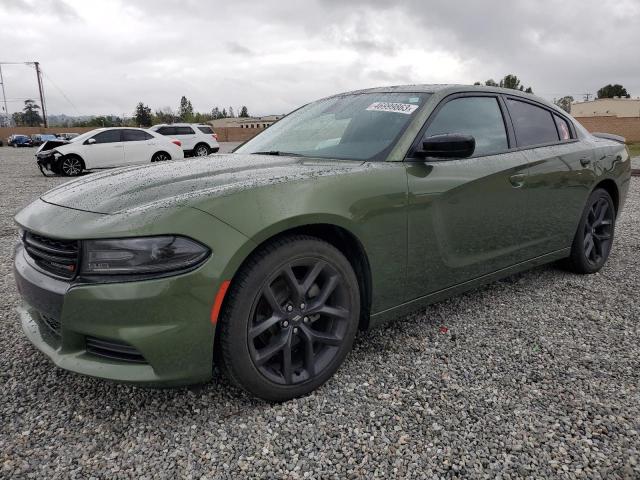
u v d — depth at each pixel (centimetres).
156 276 189
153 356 191
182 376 198
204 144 2083
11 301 351
